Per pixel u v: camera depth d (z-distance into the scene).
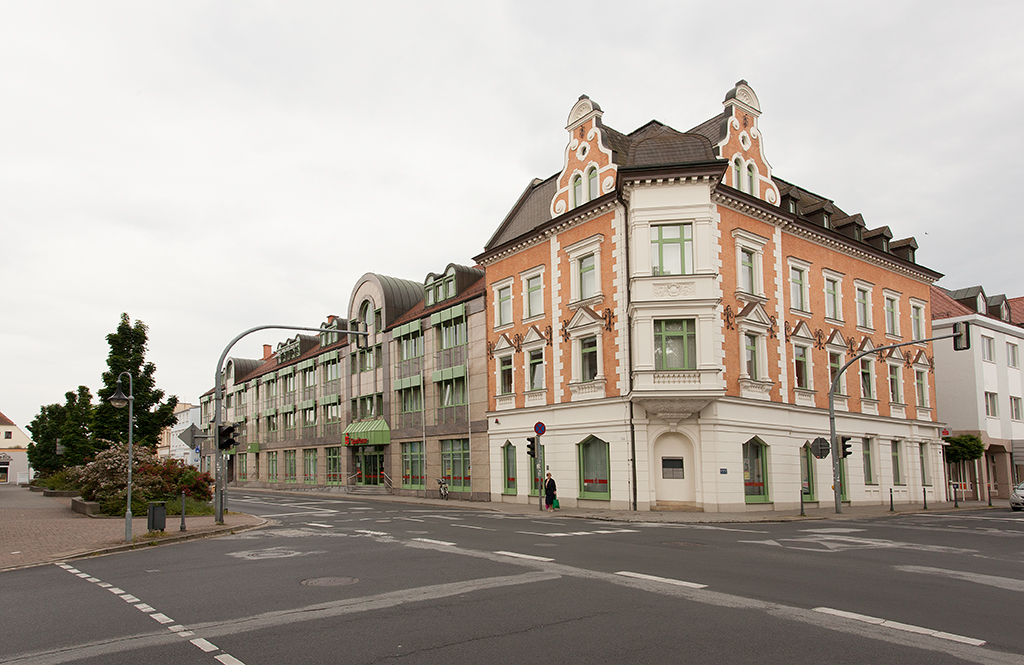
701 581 9.98
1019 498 30.97
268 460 66.12
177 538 17.83
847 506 31.69
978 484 43.06
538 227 31.64
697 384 25.30
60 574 12.26
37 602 9.55
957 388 43.50
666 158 26.33
